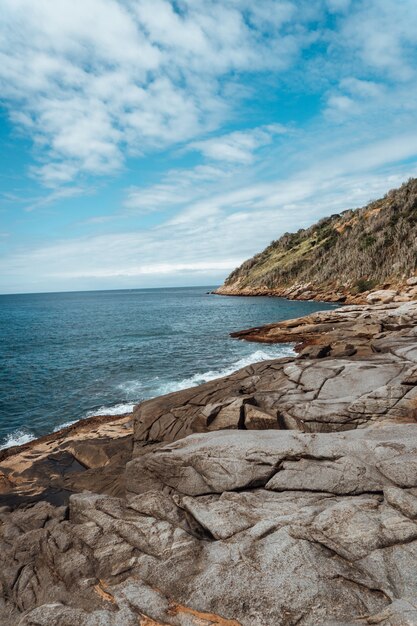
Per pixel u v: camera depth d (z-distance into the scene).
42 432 18.92
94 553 7.09
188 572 6.05
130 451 14.62
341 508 6.75
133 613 5.48
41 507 10.57
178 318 74.12
